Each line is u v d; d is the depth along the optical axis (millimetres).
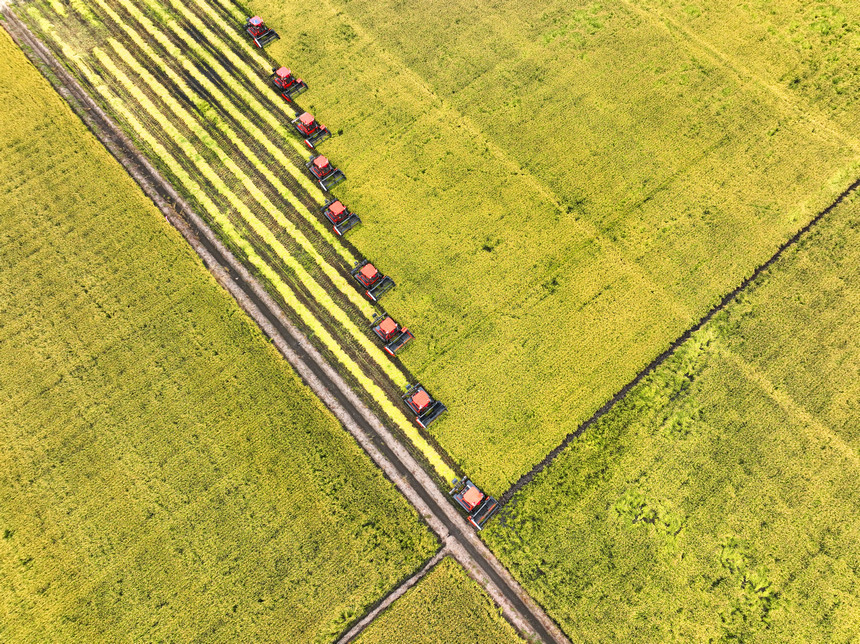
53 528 24812
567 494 24766
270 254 30375
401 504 25047
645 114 32719
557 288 28594
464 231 30141
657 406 26047
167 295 29312
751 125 31969
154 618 23422
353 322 28656
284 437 26297
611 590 23297
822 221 29281
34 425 26625
